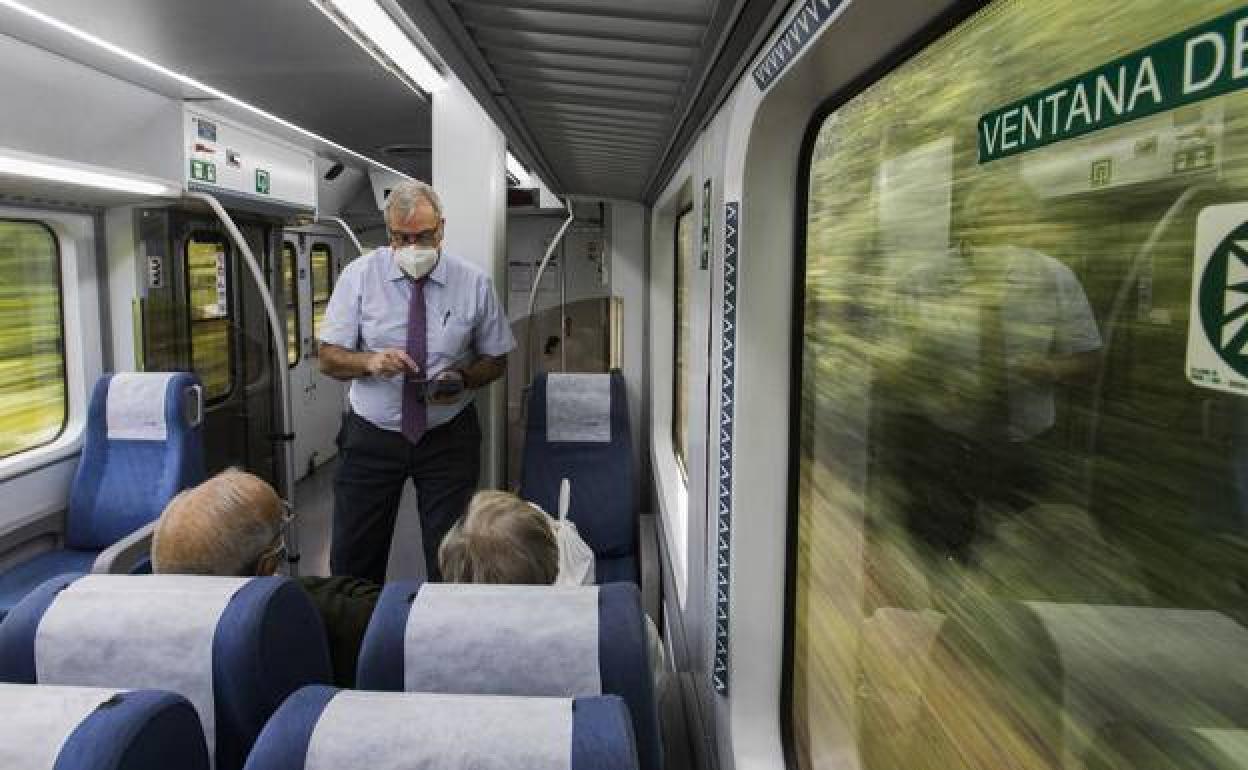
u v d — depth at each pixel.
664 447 4.07
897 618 1.10
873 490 1.20
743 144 1.46
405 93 3.50
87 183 3.23
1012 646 0.78
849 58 1.08
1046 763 0.72
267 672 1.21
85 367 3.88
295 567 4.17
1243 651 0.49
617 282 4.32
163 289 4.23
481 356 3.14
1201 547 0.52
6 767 0.81
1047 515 0.72
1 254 3.45
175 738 0.90
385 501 3.08
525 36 1.50
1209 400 0.51
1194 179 0.52
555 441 3.88
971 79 0.87
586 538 3.82
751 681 1.64
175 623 1.18
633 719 1.17
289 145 4.96
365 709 0.87
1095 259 0.63
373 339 2.98
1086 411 0.65
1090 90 0.64
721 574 1.69
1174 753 0.55
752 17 1.18
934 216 0.97
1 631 1.19
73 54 2.91
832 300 1.38
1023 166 0.75
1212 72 0.50
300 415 6.93
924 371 1.00
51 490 3.69
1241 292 0.48
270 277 5.57
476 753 0.82
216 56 2.92
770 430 1.57
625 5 1.27
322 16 2.42
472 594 1.23
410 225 2.81
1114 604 0.62
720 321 1.67
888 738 1.13
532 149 2.98
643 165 3.03
